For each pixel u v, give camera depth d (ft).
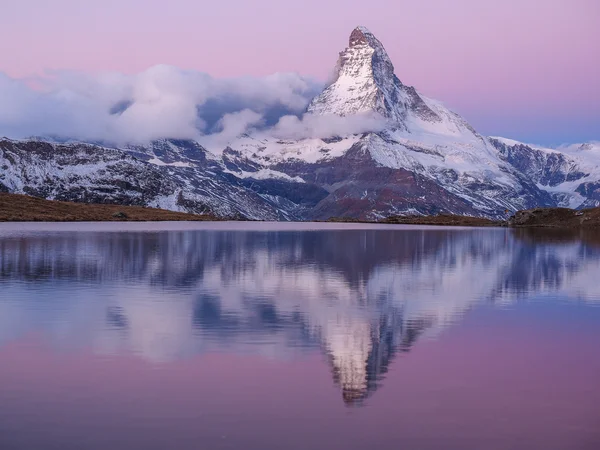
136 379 90.07
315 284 193.06
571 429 73.56
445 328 127.44
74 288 177.68
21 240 376.68
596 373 95.40
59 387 86.17
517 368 97.81
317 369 96.02
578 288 189.37
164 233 510.99
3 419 75.20
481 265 259.80
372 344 112.68
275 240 441.27
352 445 69.00
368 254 313.53
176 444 68.74
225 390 85.81
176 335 118.11
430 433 72.23
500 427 74.02
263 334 119.85
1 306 147.13
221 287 183.73
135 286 183.21
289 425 74.13
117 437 70.44
